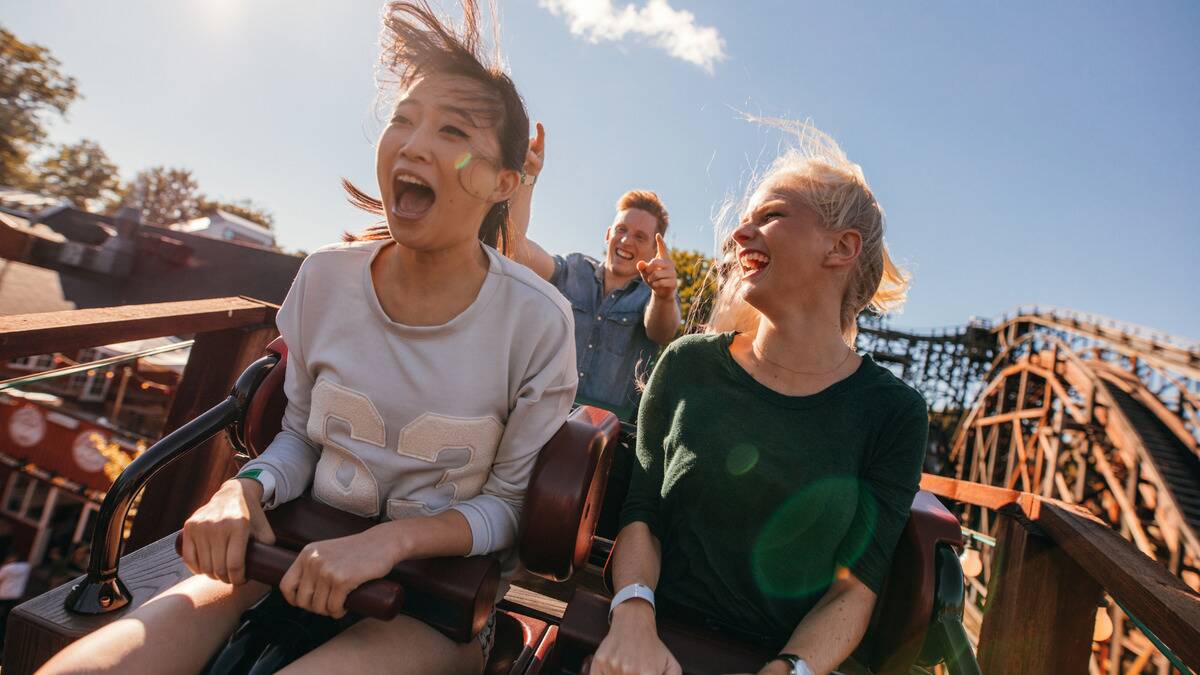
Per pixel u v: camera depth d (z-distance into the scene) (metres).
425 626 0.92
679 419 1.21
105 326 1.46
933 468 21.53
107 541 1.04
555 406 1.06
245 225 33.22
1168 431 11.98
